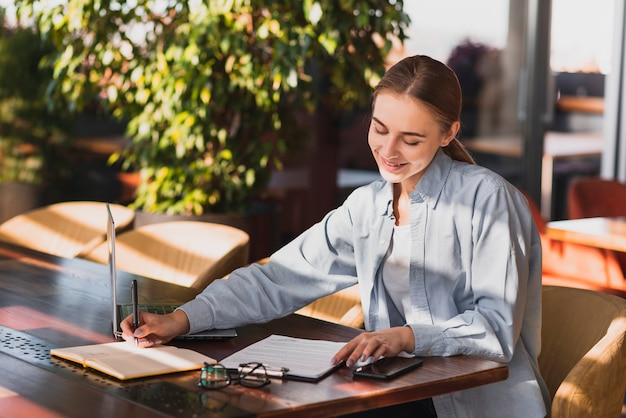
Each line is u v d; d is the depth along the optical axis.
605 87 7.76
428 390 2.12
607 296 2.72
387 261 2.63
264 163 5.10
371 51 4.85
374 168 6.95
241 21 4.77
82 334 2.52
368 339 2.26
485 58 7.23
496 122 7.34
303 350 2.34
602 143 7.80
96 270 3.40
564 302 2.78
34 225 4.38
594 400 2.48
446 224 2.51
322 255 2.72
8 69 6.17
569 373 2.49
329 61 5.09
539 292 2.57
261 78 4.76
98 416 1.90
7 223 4.40
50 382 2.10
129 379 2.12
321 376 2.14
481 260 2.45
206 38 4.63
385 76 2.42
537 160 7.53
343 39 4.68
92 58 5.17
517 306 2.42
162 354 2.30
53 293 3.01
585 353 2.68
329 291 2.72
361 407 2.03
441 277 2.54
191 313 2.49
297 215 6.65
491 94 7.29
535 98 7.46
